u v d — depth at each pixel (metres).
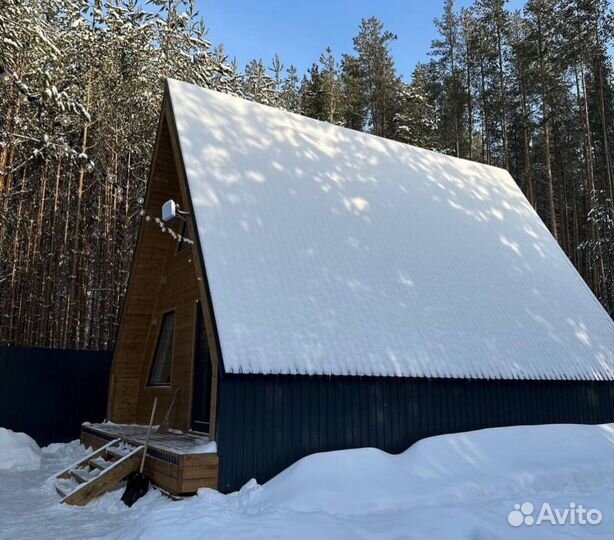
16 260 20.47
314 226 11.26
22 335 20.64
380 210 12.92
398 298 10.86
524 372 10.97
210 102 12.70
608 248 24.72
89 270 22.16
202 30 28.98
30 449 12.46
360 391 9.32
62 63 21.75
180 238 11.94
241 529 5.80
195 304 11.54
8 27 17.36
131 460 8.90
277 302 9.32
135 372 14.11
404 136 32.84
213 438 8.18
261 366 8.30
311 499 7.09
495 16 31.94
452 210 14.61
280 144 12.93
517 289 13.11
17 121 19.17
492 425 10.62
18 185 21.64
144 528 6.00
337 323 9.62
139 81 24.11
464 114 35.97
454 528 5.99
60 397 14.81
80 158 18.53
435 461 8.78
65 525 7.07
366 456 8.39
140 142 24.84
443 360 10.18
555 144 32.97
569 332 12.70
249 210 10.57
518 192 17.77
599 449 10.36
